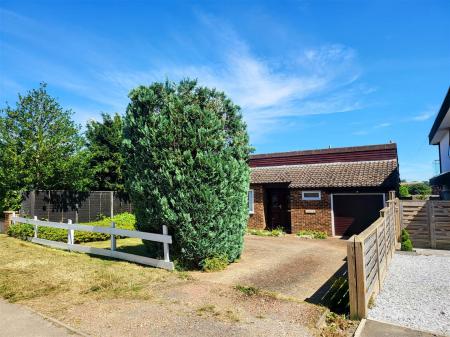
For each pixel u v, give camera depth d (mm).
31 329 4871
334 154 18641
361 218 15781
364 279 5215
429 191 42969
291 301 6062
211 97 9078
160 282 7324
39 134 17484
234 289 6766
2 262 9391
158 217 8633
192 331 4805
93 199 19109
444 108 13414
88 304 5949
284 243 13492
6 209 17391
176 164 8375
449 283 7363
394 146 17219
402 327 4887
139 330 4844
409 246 11047
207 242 8367
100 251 10492
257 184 18328
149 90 8766
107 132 22781
